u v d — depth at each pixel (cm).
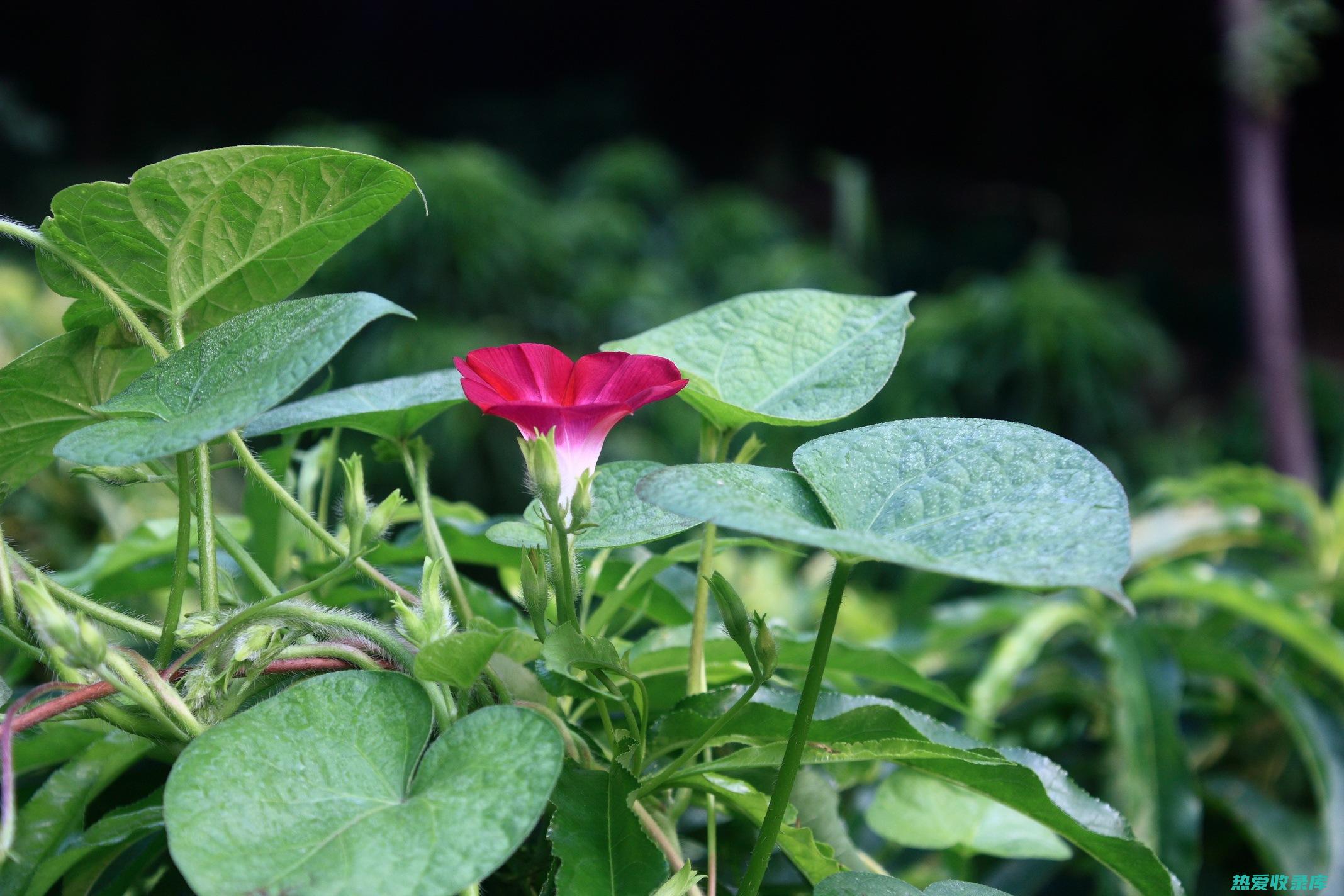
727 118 1080
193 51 979
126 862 67
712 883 61
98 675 56
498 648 61
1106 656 100
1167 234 928
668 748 62
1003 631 132
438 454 258
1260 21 296
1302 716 99
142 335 61
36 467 66
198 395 56
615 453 287
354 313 55
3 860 53
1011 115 1041
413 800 54
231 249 62
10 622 57
